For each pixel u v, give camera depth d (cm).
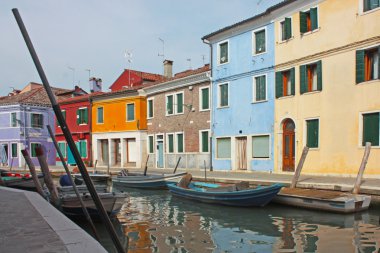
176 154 2444
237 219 1055
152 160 2681
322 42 1592
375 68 1419
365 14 1431
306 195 1120
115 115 2928
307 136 1659
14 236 416
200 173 1934
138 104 2738
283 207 1191
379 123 1371
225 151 2109
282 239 826
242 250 754
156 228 970
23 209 618
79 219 1002
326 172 1558
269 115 1842
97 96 3042
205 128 2228
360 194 1098
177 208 1274
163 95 2569
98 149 3103
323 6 1593
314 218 1020
